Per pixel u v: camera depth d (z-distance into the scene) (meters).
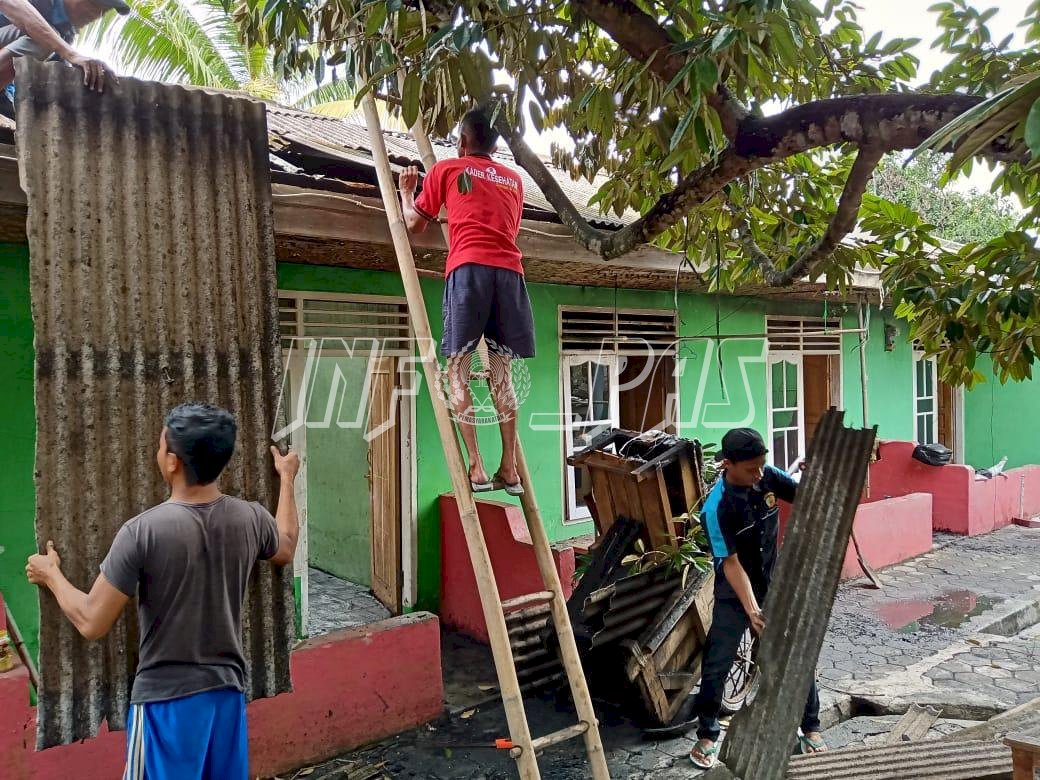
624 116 3.41
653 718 4.30
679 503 4.88
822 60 3.86
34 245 2.23
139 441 2.40
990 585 7.12
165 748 2.20
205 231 2.51
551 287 6.52
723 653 3.93
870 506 7.59
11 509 4.08
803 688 2.81
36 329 2.23
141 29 11.43
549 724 4.45
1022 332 3.58
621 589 4.34
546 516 6.48
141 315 2.40
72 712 2.31
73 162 2.29
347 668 4.15
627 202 4.25
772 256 4.93
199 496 2.32
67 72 2.28
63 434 2.27
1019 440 11.59
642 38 2.78
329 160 4.08
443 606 5.99
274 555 2.52
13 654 3.48
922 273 3.87
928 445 9.34
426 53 2.56
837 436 3.07
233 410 2.57
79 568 2.30
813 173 4.47
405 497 5.82
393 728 4.32
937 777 2.75
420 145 3.27
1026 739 2.30
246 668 2.58
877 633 5.91
